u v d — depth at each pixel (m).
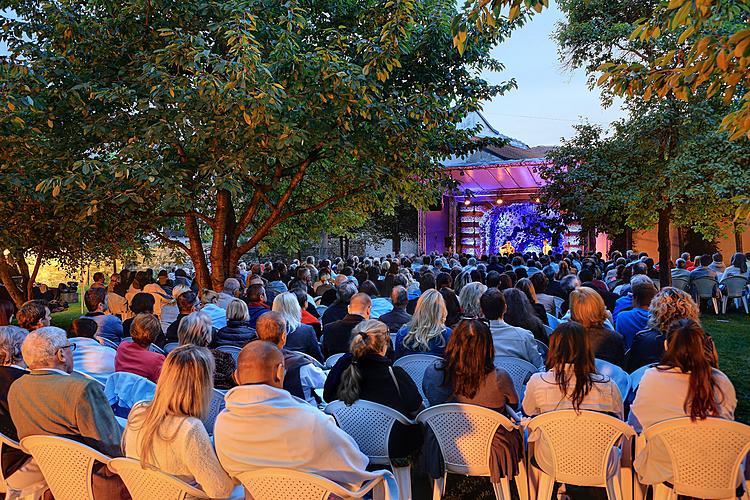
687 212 10.45
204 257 10.11
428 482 4.37
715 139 9.34
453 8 8.99
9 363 3.45
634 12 11.39
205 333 4.02
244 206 12.52
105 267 15.93
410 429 3.36
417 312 4.56
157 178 6.95
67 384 2.94
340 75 7.04
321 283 10.13
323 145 8.41
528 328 5.16
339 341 5.00
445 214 26.47
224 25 7.12
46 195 7.69
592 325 4.27
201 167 7.26
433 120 8.34
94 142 8.31
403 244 29.44
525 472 3.51
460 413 3.31
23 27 8.02
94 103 7.93
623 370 4.20
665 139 10.24
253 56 6.42
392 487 2.92
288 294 5.43
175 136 7.40
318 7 9.23
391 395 3.29
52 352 3.03
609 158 11.11
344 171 8.98
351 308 5.11
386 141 8.48
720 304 12.51
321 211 12.51
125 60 8.28
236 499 2.96
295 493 2.47
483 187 25.03
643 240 21.47
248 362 2.61
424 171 9.52
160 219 9.30
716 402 2.81
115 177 6.93
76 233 8.86
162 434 2.58
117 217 8.98
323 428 2.55
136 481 2.68
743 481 2.80
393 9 7.50
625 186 10.68
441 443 3.39
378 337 3.37
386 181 9.28
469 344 3.34
